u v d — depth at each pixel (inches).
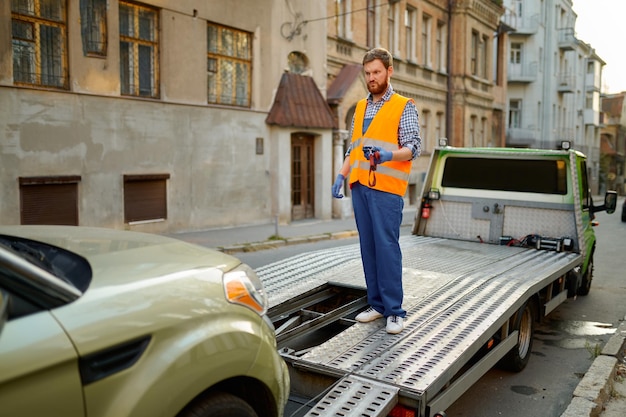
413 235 321.7
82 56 460.4
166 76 527.8
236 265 103.0
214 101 586.9
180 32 537.3
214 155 581.6
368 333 152.0
